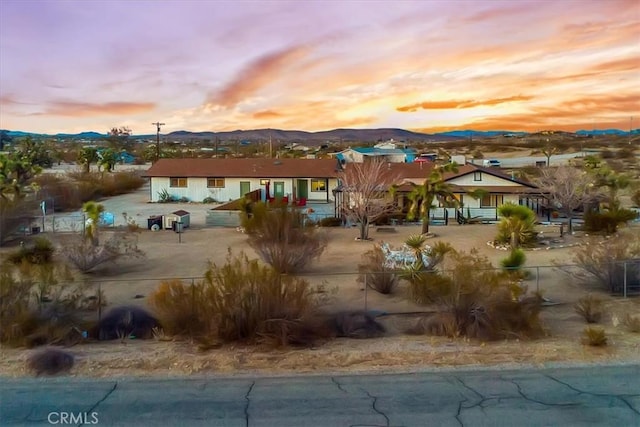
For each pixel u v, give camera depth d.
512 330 13.49
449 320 13.77
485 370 11.00
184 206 46.06
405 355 11.98
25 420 8.70
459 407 9.12
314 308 13.96
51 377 10.79
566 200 32.81
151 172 49.62
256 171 48.50
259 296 13.41
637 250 19.33
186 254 25.56
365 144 134.62
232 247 27.27
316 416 8.79
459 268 15.27
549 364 11.32
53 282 14.93
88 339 13.71
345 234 30.55
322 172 47.72
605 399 9.38
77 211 43.53
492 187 38.38
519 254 19.41
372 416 8.79
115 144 144.25
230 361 11.66
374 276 18.30
